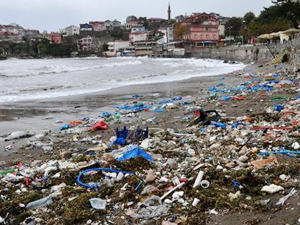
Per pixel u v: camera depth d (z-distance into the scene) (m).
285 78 28.94
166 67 66.00
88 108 21.86
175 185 7.86
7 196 8.16
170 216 6.57
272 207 6.39
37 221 6.82
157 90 29.48
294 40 43.38
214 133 12.84
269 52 61.66
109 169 9.04
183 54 122.19
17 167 10.70
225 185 7.58
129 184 8.14
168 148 11.17
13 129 16.62
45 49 188.38
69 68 69.12
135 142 12.50
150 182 8.23
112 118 18.03
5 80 43.38
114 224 6.50
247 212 6.34
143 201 7.23
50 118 19.12
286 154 9.30
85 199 7.38
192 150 10.73
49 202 7.63
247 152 9.90
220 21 168.50
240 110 17.17
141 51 161.25
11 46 194.00
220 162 9.15
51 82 40.03
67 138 14.55
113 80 40.22
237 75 39.09
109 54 179.12
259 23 88.56
